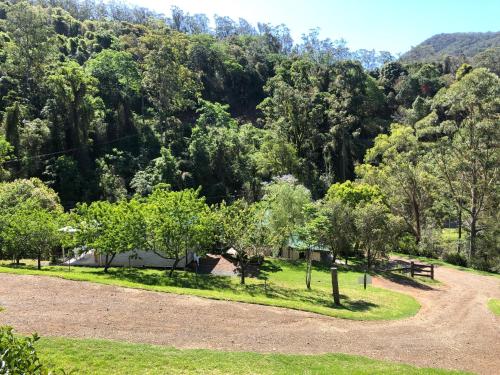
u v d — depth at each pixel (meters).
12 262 27.16
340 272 31.69
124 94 69.88
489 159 38.56
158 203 23.89
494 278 32.12
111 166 56.94
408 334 15.14
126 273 23.25
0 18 87.56
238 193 59.12
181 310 13.79
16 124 50.25
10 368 3.36
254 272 29.92
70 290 14.79
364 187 41.91
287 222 31.00
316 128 70.25
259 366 10.10
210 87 95.44
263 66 104.75
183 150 63.50
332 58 119.88
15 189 33.25
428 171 43.97
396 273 32.09
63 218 25.59
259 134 73.75
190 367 9.64
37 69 66.12
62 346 9.82
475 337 15.66
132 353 9.97
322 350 11.92
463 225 44.97
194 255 31.75
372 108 83.81
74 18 110.00
